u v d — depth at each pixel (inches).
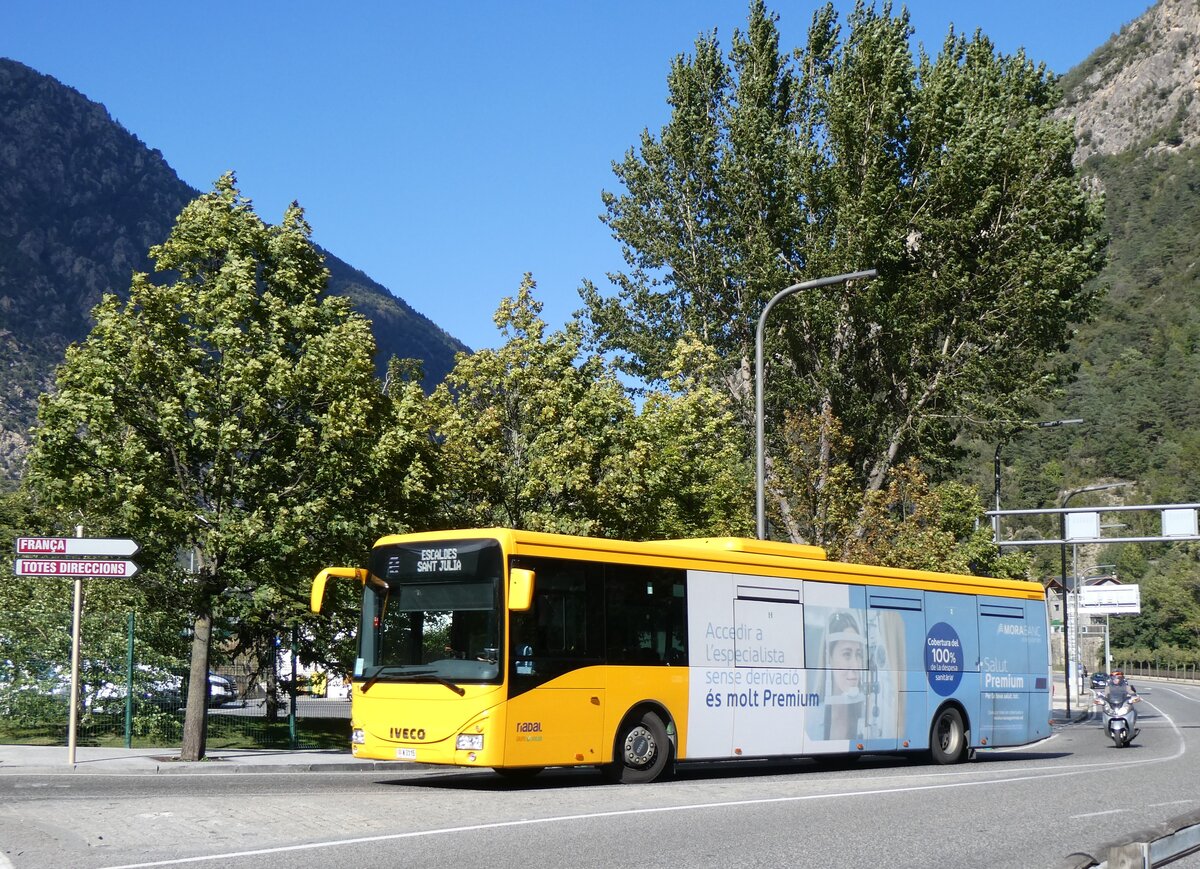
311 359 879.7
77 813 512.7
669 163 1854.1
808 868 387.9
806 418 1588.3
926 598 935.0
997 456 1985.7
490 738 639.1
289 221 958.4
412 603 683.4
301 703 1343.5
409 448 934.4
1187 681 5022.1
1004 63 1824.6
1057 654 6028.5
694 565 759.7
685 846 432.1
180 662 1064.2
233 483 868.0
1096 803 599.8
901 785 695.7
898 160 1705.2
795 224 1748.3
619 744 700.0
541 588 673.0
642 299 1856.5
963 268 1664.6
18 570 781.9
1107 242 1736.0
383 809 537.6
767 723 785.6
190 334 885.8
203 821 489.4
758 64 1820.9
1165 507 1530.5
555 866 383.6
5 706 995.9
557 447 1139.3
